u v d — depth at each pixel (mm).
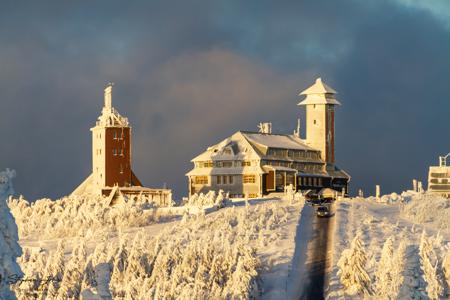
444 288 137250
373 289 143750
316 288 150000
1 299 57250
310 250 170000
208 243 150875
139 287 137500
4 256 58000
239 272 140750
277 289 147375
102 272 88375
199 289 136375
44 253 168375
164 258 145625
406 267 94688
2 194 59000
